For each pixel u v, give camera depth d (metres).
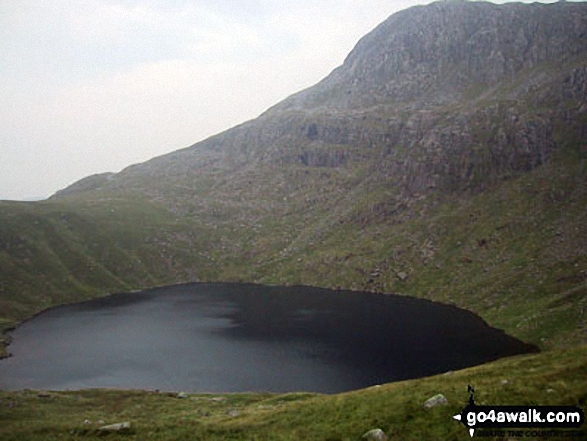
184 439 38.88
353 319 172.00
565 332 132.75
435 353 127.12
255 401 77.88
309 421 40.12
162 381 110.94
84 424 47.94
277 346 138.88
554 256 193.38
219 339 149.38
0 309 192.38
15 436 42.38
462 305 187.62
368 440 33.62
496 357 122.00
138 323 174.88
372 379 107.19
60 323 178.12
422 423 34.66
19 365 126.56
